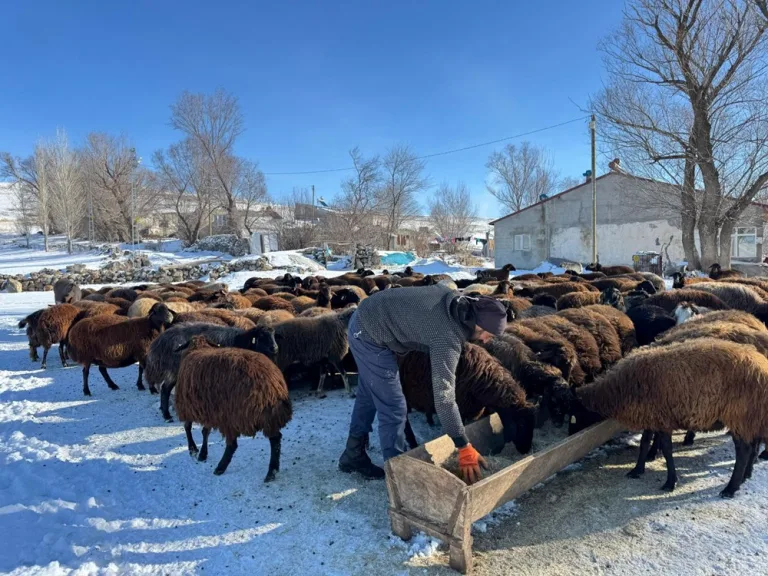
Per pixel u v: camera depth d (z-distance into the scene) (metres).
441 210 65.50
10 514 4.02
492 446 4.66
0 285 29.28
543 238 34.69
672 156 22.62
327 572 3.24
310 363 6.64
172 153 48.03
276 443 4.48
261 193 51.38
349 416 5.94
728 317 5.86
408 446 4.99
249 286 17.75
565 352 5.34
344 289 11.55
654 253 25.98
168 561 3.42
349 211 49.25
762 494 4.03
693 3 21.48
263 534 3.68
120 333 7.04
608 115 24.19
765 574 3.09
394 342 3.83
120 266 35.59
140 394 7.28
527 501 4.06
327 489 4.29
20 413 6.55
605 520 3.75
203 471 4.70
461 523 3.12
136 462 4.95
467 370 4.72
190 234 48.19
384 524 3.74
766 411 3.74
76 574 3.26
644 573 3.16
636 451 4.95
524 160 61.03
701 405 3.87
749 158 21.48
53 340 9.16
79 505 4.14
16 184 77.00
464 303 3.57
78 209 53.19
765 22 20.31
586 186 32.88
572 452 4.11
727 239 22.80
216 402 4.36
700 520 3.69
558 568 3.23
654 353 4.26
